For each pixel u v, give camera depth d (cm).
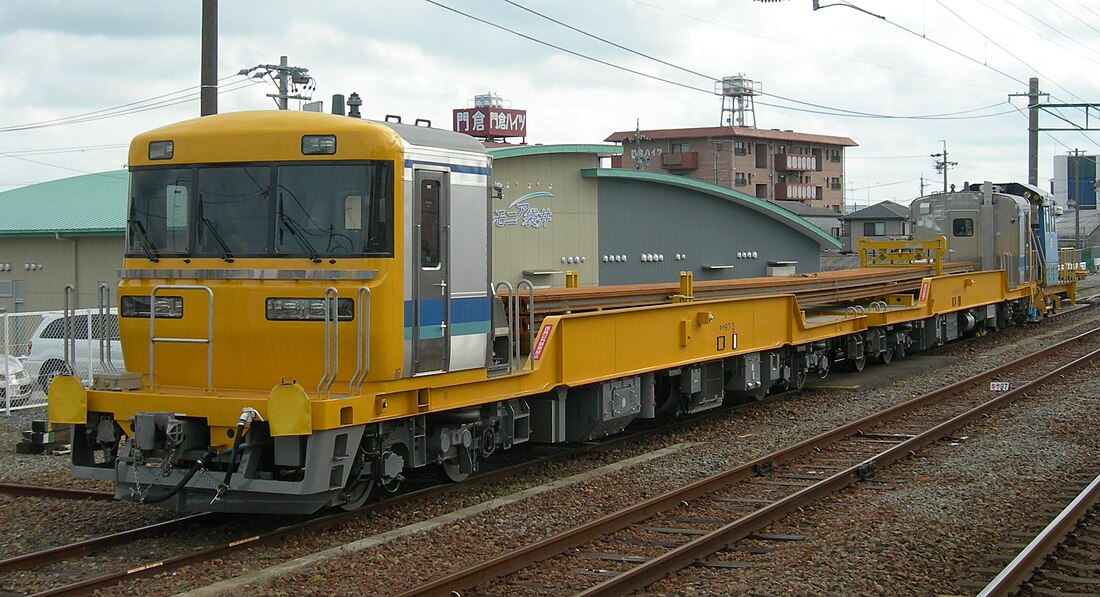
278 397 796
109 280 2689
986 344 2445
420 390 909
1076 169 7194
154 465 858
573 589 713
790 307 1603
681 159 7375
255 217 885
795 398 1655
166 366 908
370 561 772
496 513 919
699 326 1363
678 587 711
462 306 959
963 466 1115
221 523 908
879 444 1261
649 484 1046
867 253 2391
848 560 761
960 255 2616
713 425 1410
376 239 859
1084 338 2455
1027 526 859
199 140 903
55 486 1054
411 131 918
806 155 7844
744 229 3641
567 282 1444
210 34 1465
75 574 756
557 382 1098
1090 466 1102
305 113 894
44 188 3231
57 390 884
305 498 827
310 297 860
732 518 909
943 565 754
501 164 2877
